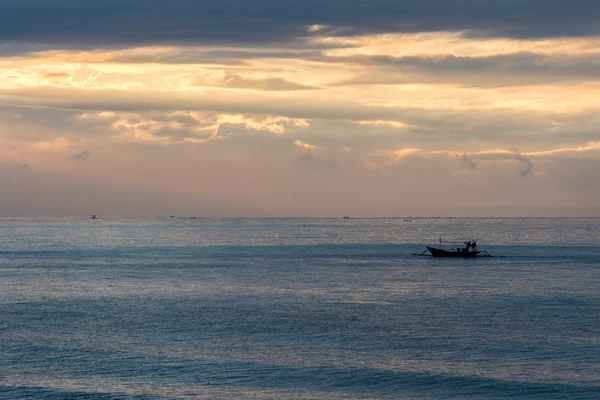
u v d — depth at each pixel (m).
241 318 77.31
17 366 56.84
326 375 54.66
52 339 66.44
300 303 88.56
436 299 92.00
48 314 80.75
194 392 50.66
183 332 69.62
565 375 54.41
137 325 73.44
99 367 56.59
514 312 80.81
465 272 127.56
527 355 60.12
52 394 49.94
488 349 62.12
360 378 53.84
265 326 72.50
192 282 112.38
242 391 50.88
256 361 58.38
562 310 82.19
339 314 79.75
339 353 60.94
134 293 99.00
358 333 68.81
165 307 85.62
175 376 54.34
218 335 68.12
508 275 122.00
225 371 55.59
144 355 60.22
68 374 54.72
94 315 79.88
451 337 66.88
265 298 93.31
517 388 51.62
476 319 76.19
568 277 118.12
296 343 64.69
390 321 75.12
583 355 59.97
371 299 92.06
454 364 57.47
